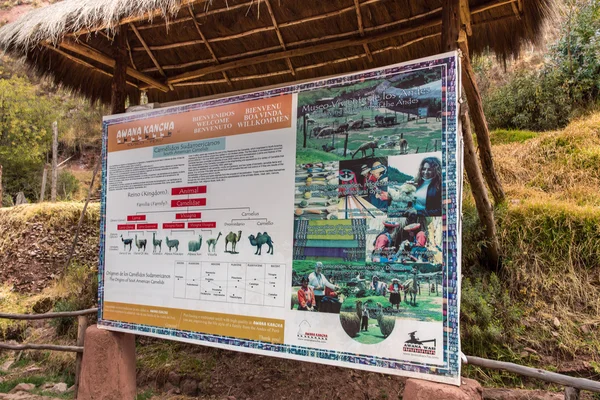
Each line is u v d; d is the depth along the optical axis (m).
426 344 2.11
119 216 3.33
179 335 2.92
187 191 3.02
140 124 3.29
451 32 2.89
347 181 2.44
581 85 7.05
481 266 4.28
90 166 13.48
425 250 2.16
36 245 6.05
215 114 2.97
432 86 2.26
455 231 2.10
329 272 2.43
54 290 5.62
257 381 3.83
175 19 3.98
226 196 2.86
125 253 3.26
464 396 1.96
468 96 3.92
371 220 2.34
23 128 11.72
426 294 2.14
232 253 2.79
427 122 2.24
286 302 2.55
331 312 2.39
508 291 3.94
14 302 5.53
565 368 3.28
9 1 18.34
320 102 2.59
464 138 3.63
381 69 2.41
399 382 3.49
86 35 3.85
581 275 3.85
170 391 3.93
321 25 4.07
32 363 4.66
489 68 8.68
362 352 2.27
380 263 2.28
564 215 4.11
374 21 3.93
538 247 4.11
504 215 4.36
